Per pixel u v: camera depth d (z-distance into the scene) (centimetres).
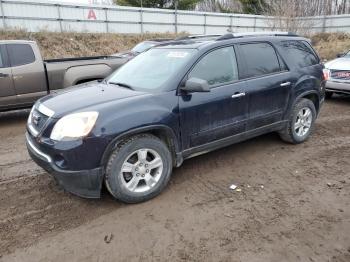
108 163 343
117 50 2170
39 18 2169
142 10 2558
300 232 317
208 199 377
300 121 539
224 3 4134
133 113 350
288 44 523
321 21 3312
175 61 416
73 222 337
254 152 513
